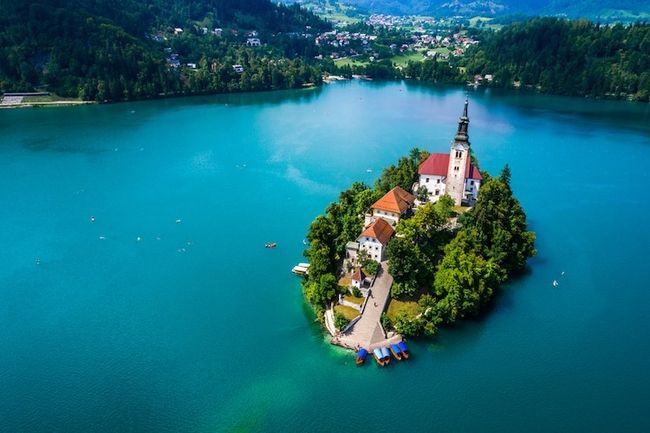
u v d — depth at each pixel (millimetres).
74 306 142375
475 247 148750
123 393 112375
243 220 194375
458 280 133500
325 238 151625
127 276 157000
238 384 114250
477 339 128375
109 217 196625
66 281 154250
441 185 180750
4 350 125312
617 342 129500
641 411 109000
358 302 133000
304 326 132500
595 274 160250
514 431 103625
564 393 113312
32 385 114562
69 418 106250
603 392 113875
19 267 161500
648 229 194500
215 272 158750
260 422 104875
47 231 185000
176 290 149500
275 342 126938
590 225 197500
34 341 128625
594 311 141375
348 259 148125
